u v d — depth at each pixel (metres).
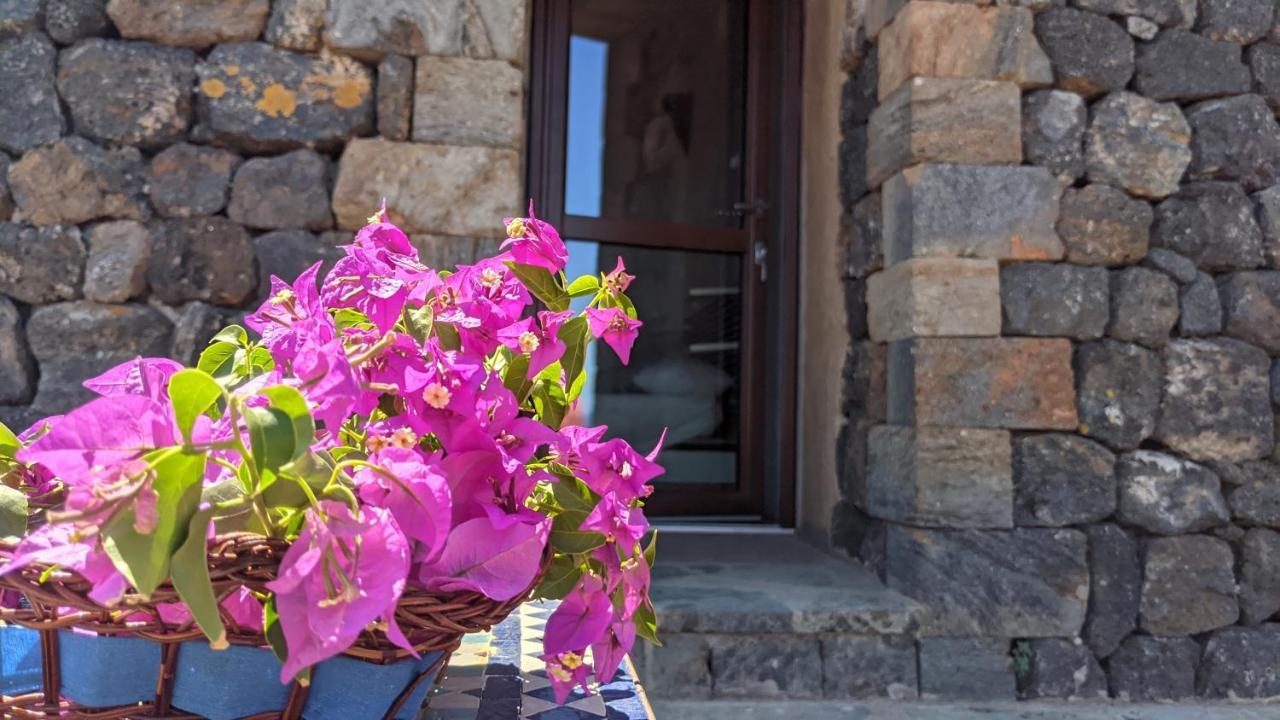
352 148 2.74
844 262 3.41
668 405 3.97
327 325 0.66
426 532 0.59
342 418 0.60
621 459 0.73
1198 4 2.96
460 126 2.79
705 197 3.93
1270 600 2.79
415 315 0.71
